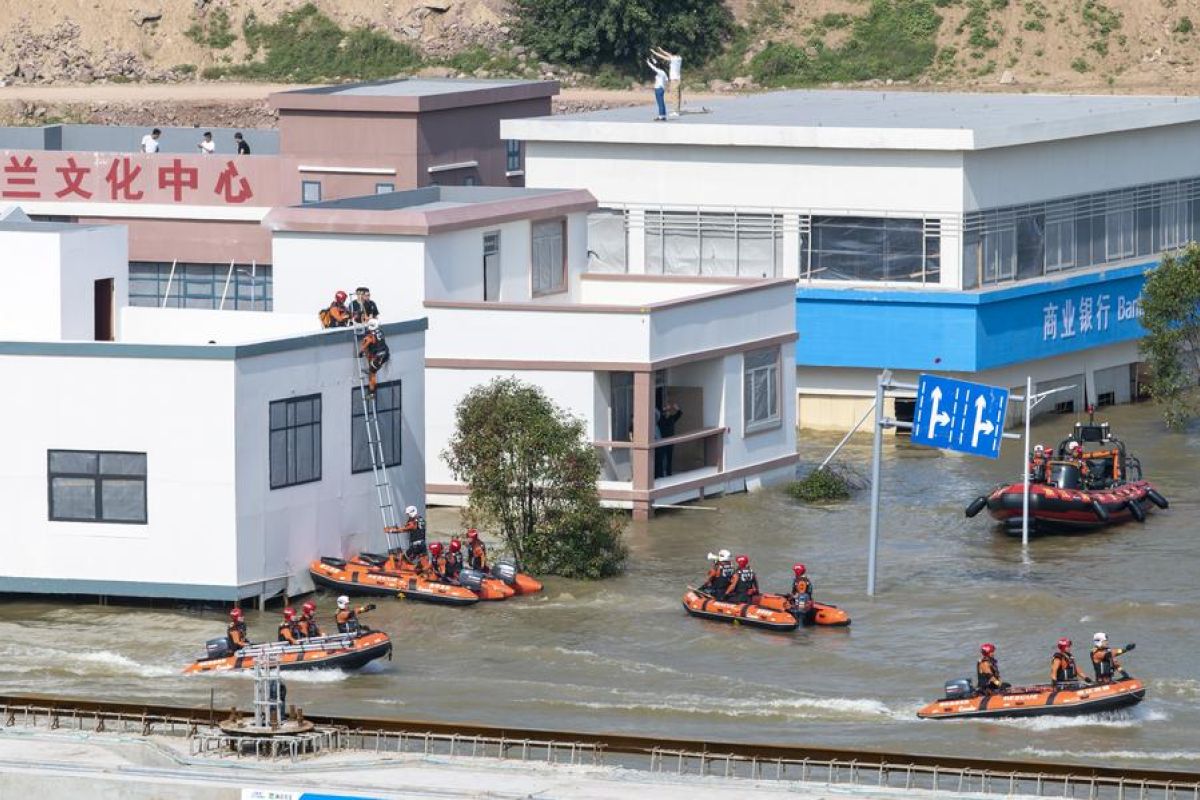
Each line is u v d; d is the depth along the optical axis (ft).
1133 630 509.35
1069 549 590.55
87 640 499.10
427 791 354.54
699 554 586.04
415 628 511.40
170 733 401.90
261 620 516.32
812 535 608.19
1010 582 553.64
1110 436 651.66
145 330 579.48
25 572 525.75
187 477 516.32
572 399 622.13
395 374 558.97
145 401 516.32
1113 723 439.22
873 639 504.02
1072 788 375.45
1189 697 458.50
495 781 363.76
